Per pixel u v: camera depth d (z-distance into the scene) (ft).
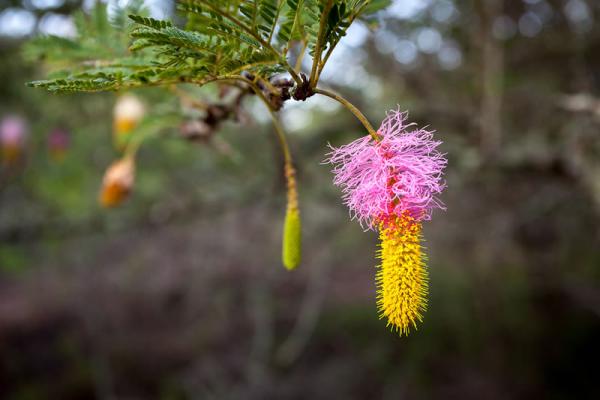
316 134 13.71
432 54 16.85
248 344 33.53
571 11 15.76
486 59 13.23
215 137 9.30
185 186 20.45
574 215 18.76
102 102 16.47
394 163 4.16
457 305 31.73
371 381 31.40
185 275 33.22
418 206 4.13
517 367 29.09
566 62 16.38
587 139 12.41
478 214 19.56
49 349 34.50
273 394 28.84
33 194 22.89
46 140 19.65
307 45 3.79
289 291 38.27
